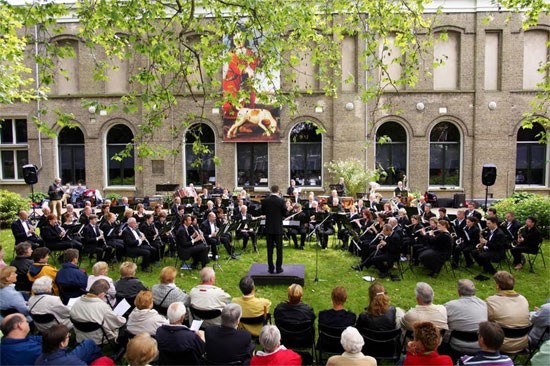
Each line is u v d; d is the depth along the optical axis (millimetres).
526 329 5094
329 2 10992
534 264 10453
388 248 9430
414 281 9258
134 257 10633
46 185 21156
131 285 6211
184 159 20750
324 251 11969
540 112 19906
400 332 5254
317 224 12297
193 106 20469
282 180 20641
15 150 21453
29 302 5438
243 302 5574
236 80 19641
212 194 17234
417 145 20281
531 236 9875
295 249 12203
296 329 5262
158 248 10648
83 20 8977
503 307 5164
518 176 20688
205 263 10211
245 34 8828
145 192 20828
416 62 9641
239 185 21016
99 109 7641
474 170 20297
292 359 4039
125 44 9742
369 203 14391
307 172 20891
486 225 10906
